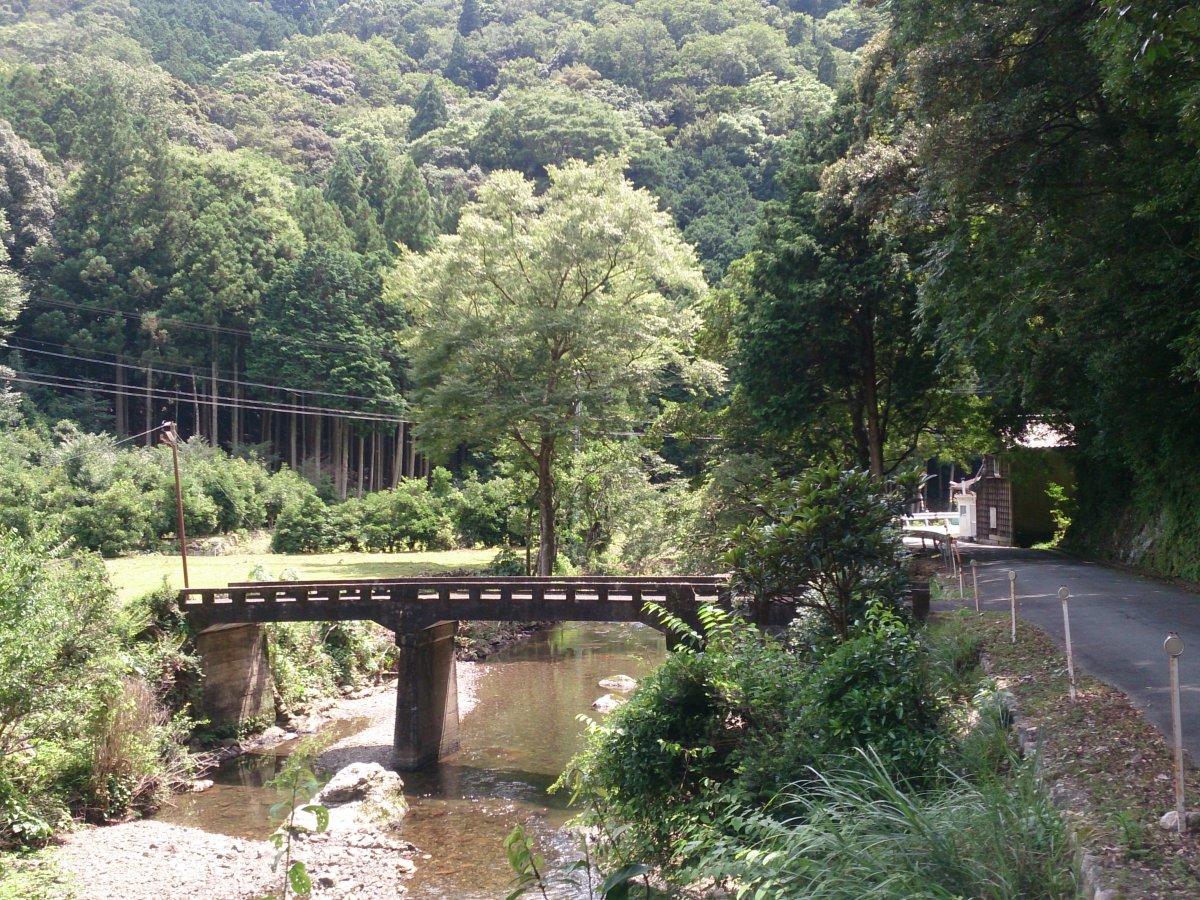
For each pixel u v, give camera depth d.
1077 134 16.67
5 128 64.00
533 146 93.94
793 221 29.19
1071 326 17.55
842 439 34.03
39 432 52.06
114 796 15.95
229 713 21.33
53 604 14.11
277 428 65.44
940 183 17.48
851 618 11.45
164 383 61.53
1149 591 18.17
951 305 19.33
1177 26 8.76
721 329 38.38
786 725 9.12
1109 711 8.80
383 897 12.41
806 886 5.62
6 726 13.97
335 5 176.12
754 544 11.65
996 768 8.12
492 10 166.00
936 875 5.62
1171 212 14.69
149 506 44.19
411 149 102.44
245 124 107.00
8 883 12.03
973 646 13.00
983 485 38.53
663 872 8.59
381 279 62.28
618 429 34.69
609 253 34.25
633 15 141.88
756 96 107.56
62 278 61.34
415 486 52.38
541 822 15.73
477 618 19.62
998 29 15.75
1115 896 5.01
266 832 15.16
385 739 21.41
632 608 19.00
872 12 25.02
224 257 62.12
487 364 33.38
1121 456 24.84
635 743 9.41
